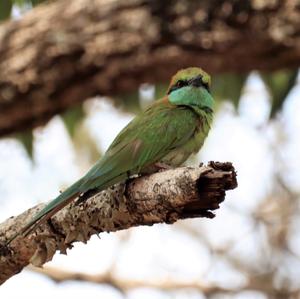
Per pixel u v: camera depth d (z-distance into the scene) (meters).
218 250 15.06
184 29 12.32
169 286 14.22
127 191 6.62
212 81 14.91
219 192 6.08
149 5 12.33
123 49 12.39
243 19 12.23
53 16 12.52
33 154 14.17
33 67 12.44
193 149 8.66
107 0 12.45
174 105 8.77
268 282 14.64
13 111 12.68
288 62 12.70
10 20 12.96
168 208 6.39
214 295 14.51
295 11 12.23
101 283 14.01
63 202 6.83
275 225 15.24
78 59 12.44
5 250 7.12
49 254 7.04
